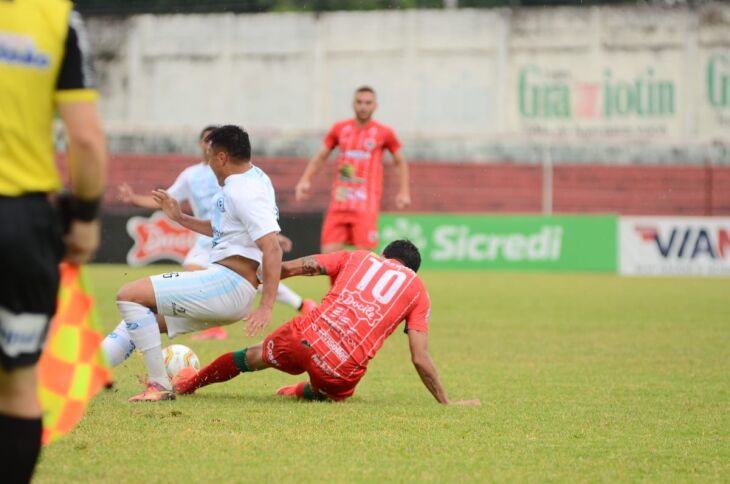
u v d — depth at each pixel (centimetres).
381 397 2527
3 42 1213
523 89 11831
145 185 11212
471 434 2036
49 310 1275
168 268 8106
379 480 1636
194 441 1894
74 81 1255
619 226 8206
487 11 11831
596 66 11725
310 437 1962
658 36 11638
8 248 1212
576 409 2383
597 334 4100
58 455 1764
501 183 11150
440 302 5512
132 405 2259
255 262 2353
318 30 12156
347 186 4516
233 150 2309
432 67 11981
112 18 12281
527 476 1691
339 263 2416
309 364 2341
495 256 8369
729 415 2328
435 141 11681
